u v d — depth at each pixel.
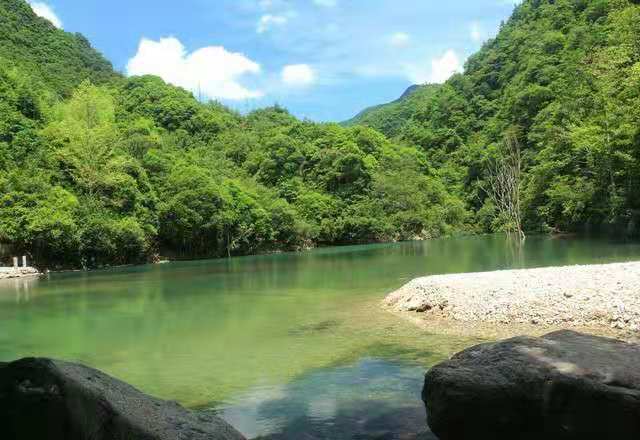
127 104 94.00
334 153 81.81
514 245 45.50
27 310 19.92
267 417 8.02
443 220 81.31
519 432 4.89
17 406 4.53
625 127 40.75
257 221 62.72
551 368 4.92
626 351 5.33
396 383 9.51
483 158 85.50
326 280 27.22
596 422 4.57
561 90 68.38
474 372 5.19
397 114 156.50
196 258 57.06
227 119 102.31
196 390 9.60
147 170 57.84
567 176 51.66
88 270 42.31
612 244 37.16
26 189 43.38
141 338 14.44
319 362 11.28
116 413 4.71
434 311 16.02
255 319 16.75
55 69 92.12
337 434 7.19
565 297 14.60
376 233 76.38
